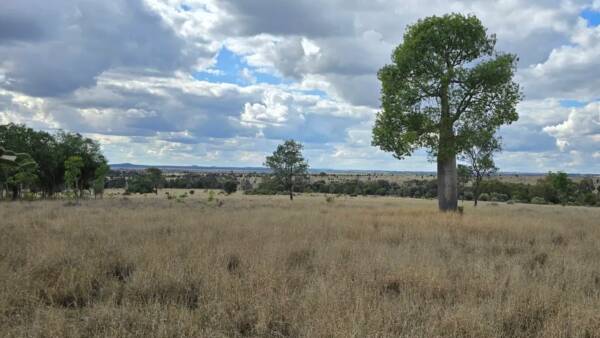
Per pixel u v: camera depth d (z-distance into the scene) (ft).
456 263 28.53
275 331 17.16
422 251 32.37
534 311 18.90
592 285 23.79
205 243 33.32
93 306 19.29
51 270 24.31
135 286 21.38
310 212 73.67
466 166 129.59
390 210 82.64
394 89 78.89
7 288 20.06
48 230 42.09
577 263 28.40
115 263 26.27
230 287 20.90
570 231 49.67
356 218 60.59
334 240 38.09
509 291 21.76
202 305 18.95
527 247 37.73
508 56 76.64
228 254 29.07
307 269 26.81
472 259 30.76
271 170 214.90
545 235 45.68
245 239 36.40
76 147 234.99
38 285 21.53
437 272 24.09
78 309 19.19
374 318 16.74
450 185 79.77
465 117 78.84
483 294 21.67
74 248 29.81
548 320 17.84
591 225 58.70
